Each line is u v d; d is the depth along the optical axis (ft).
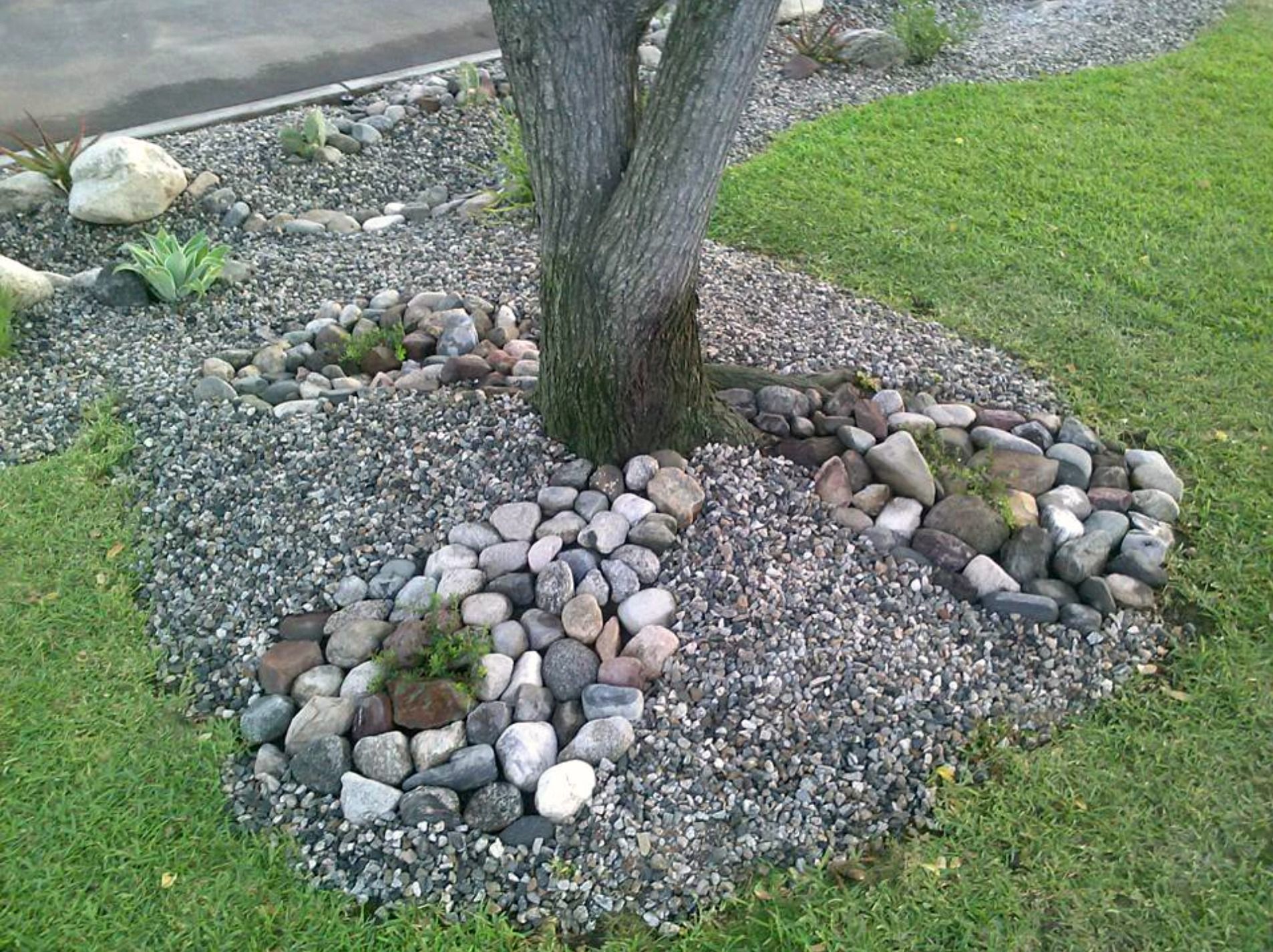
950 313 15.26
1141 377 13.98
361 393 12.86
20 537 11.53
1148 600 10.96
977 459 12.24
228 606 10.65
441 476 11.51
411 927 8.26
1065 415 13.38
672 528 10.78
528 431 11.97
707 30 8.95
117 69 24.39
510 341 14.25
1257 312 15.23
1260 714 9.84
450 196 19.47
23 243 17.47
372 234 17.81
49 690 9.96
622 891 8.55
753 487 11.44
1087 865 8.66
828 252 16.76
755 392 12.86
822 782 9.21
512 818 8.87
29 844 8.70
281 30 26.84
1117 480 12.23
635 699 9.51
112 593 10.94
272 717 9.62
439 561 10.64
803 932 8.25
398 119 21.26
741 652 9.91
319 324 14.56
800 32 24.90
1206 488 12.31
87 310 15.43
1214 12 26.58
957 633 10.53
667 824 8.89
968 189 18.48
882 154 19.71
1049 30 25.95
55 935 8.12
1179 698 10.05
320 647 10.21
